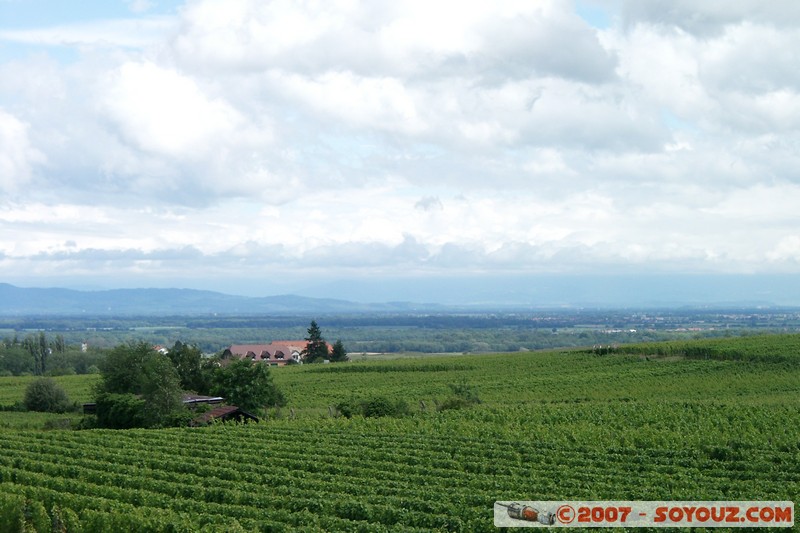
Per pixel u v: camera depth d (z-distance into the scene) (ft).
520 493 111.24
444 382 316.19
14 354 545.44
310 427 191.42
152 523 98.48
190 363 295.69
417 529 94.32
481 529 94.89
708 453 144.05
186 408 226.58
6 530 108.58
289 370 391.24
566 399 258.57
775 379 279.90
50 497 115.14
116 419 225.56
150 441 172.45
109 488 120.57
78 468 138.10
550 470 130.31
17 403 288.71
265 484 125.29
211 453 151.43
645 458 139.33
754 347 349.41
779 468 130.62
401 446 157.89
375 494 114.52
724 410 204.44
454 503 107.14
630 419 195.72
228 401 248.73
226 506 108.17
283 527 96.07
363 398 264.31
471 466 134.10
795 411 197.88
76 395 317.42
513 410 218.38
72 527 104.42
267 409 252.83
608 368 337.52
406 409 228.84
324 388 311.06
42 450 165.17
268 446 159.84
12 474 132.77
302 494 114.73
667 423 183.83
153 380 222.07
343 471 132.67
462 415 212.23
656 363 342.03
